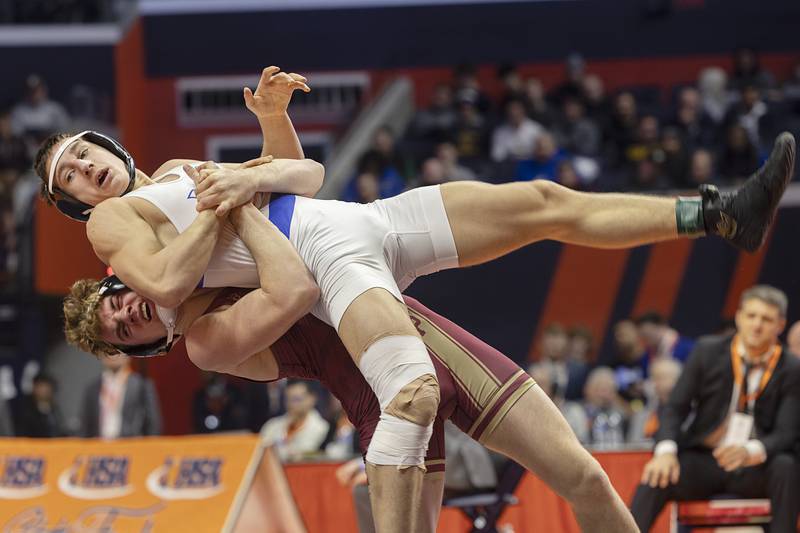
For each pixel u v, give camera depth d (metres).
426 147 17.55
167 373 16.48
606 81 21.23
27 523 7.52
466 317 14.10
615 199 4.92
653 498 7.30
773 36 21.22
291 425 10.53
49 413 12.48
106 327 4.96
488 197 4.94
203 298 5.01
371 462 4.47
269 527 7.34
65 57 19.66
